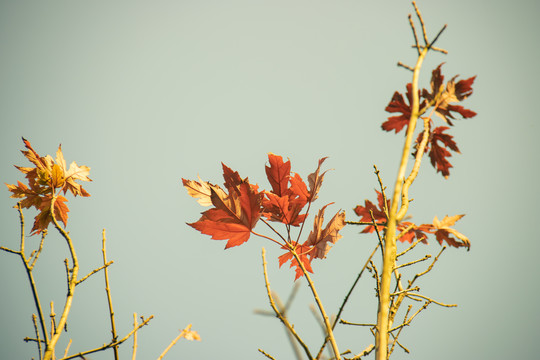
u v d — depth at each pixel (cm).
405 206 252
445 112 260
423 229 256
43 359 243
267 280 249
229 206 259
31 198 259
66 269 250
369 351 250
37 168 259
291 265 261
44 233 252
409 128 254
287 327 246
